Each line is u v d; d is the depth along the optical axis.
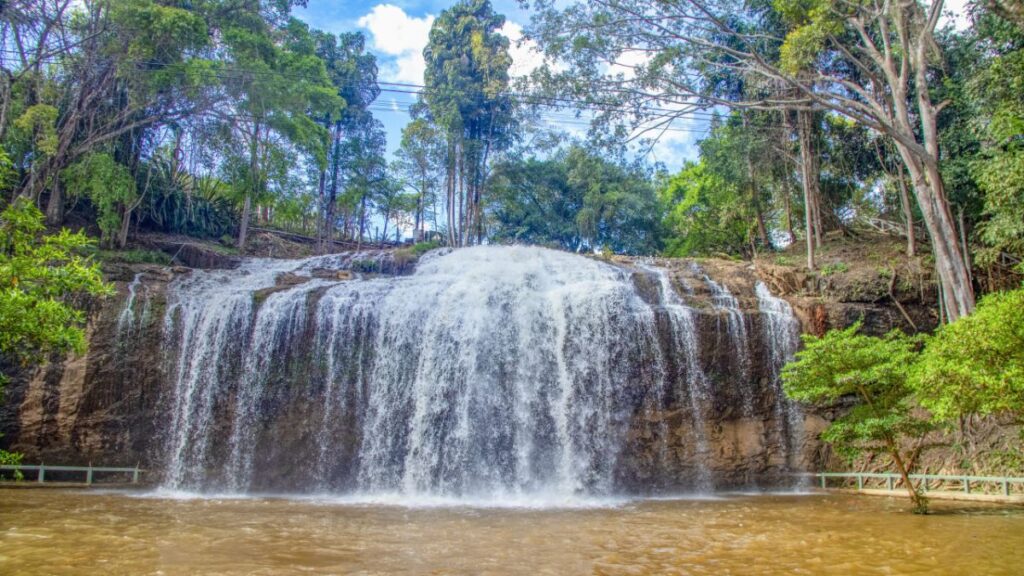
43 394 18.94
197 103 25.62
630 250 43.69
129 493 17.45
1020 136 19.62
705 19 20.17
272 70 26.33
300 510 14.73
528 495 18.67
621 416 20.19
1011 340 11.23
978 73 20.62
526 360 20.72
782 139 30.48
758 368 21.00
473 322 21.05
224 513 13.93
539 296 21.77
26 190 22.42
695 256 38.91
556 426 20.08
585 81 20.14
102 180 23.14
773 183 32.31
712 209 38.78
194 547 9.93
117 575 8.04
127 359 19.89
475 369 20.59
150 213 28.50
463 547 10.24
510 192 43.12
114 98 25.38
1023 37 19.92
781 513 14.48
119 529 11.49
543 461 19.78
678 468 19.83
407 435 19.94
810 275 24.94
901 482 18.88
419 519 13.46
